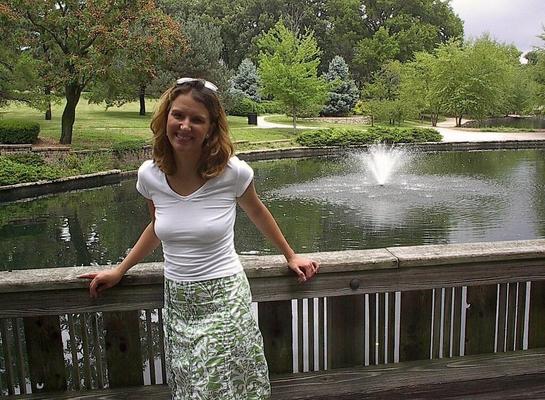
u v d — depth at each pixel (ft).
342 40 147.02
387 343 5.79
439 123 100.32
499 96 91.15
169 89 4.31
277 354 5.63
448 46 97.96
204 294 4.37
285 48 75.10
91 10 46.44
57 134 57.16
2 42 46.16
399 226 25.14
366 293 5.48
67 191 39.40
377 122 90.84
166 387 5.49
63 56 49.08
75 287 5.08
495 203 30.04
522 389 5.78
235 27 145.79
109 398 5.39
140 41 48.08
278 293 5.32
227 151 4.29
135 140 53.78
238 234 23.48
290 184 38.04
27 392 5.88
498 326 5.98
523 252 5.59
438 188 35.12
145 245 4.86
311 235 23.90
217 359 4.31
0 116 65.00
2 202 34.81
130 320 5.41
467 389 5.73
